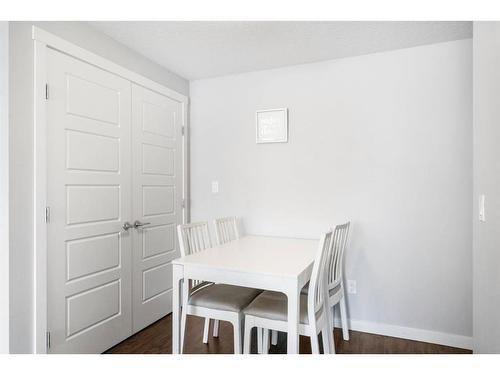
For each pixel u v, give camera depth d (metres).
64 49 1.94
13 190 1.67
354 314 2.61
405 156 2.45
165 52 2.57
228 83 3.11
